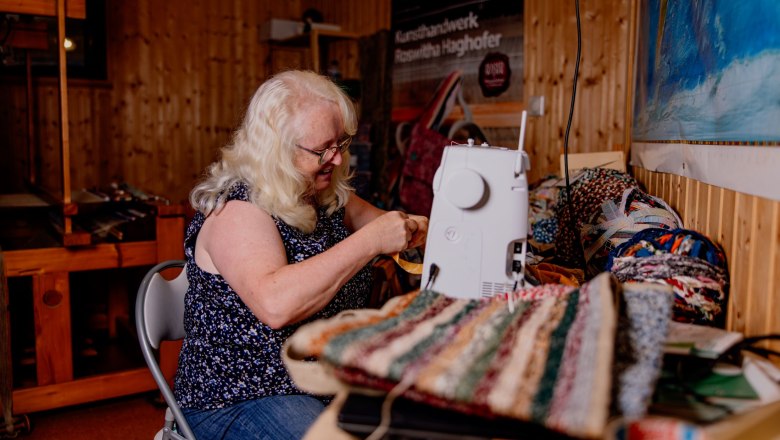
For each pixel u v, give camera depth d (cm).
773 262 107
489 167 119
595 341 76
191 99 475
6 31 329
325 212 162
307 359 129
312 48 441
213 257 136
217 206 140
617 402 74
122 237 274
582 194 210
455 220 120
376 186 463
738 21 122
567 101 321
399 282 253
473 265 120
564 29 320
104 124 441
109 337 343
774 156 103
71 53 422
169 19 461
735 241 126
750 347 98
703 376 91
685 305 124
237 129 161
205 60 478
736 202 126
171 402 142
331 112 144
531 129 343
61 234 268
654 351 81
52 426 276
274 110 140
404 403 81
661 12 198
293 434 129
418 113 422
